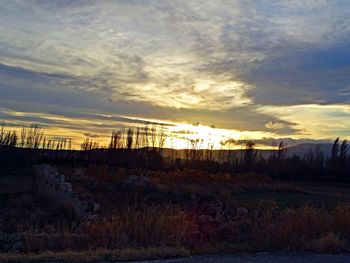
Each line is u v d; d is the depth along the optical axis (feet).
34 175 124.88
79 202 68.13
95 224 41.78
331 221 46.88
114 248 37.78
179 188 99.96
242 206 64.39
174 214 45.52
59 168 129.49
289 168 221.87
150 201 80.59
